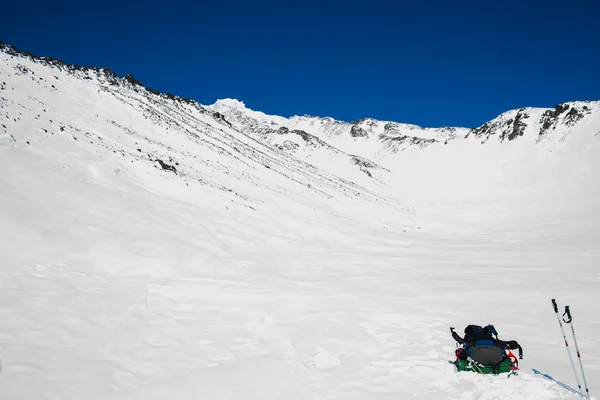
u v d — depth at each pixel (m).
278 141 108.00
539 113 75.44
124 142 25.34
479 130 88.38
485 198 55.72
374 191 66.12
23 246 10.85
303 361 6.75
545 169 57.53
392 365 6.52
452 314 9.43
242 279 12.55
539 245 24.50
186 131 40.59
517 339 7.64
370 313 9.54
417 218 44.75
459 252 21.39
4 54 30.42
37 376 5.80
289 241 19.78
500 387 5.38
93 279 10.52
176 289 10.91
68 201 14.17
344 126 161.00
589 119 62.06
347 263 16.58
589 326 8.30
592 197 43.56
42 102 24.62
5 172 13.88
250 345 7.56
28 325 7.27
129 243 13.18
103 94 34.25
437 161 81.88
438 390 5.50
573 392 5.11
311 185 43.03
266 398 5.45
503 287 12.27
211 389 5.73
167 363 6.65
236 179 30.33
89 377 5.97
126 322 8.24
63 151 18.22
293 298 10.77
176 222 16.70
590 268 15.59
